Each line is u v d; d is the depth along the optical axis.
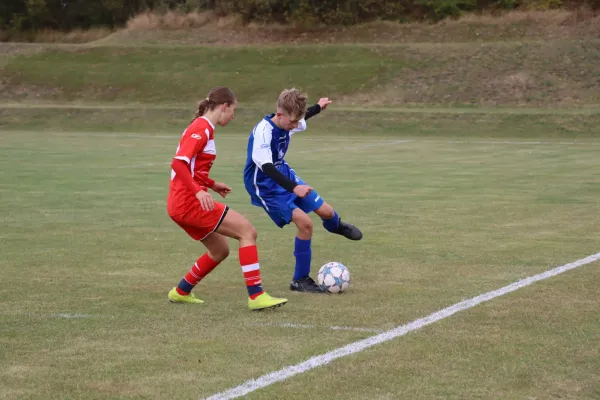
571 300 20.95
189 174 20.02
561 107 124.25
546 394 14.01
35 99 145.50
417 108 128.25
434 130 113.12
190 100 140.75
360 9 166.12
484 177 57.00
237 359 16.20
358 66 143.38
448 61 141.12
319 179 56.34
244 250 20.53
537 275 24.39
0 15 192.00
